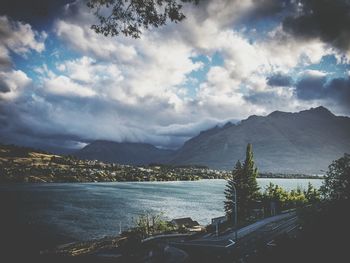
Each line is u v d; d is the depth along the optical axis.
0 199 175.38
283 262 17.83
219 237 60.03
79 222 113.44
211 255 43.97
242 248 47.78
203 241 56.66
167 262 40.16
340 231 18.66
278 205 94.75
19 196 193.25
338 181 32.44
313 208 28.70
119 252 44.41
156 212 139.00
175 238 68.00
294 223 68.62
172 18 11.41
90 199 186.75
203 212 142.00
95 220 117.94
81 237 90.69
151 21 11.39
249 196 87.00
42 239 86.00
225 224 75.25
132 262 38.09
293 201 100.62
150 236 73.50
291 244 18.95
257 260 19.89
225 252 45.75
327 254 16.95
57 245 78.88
